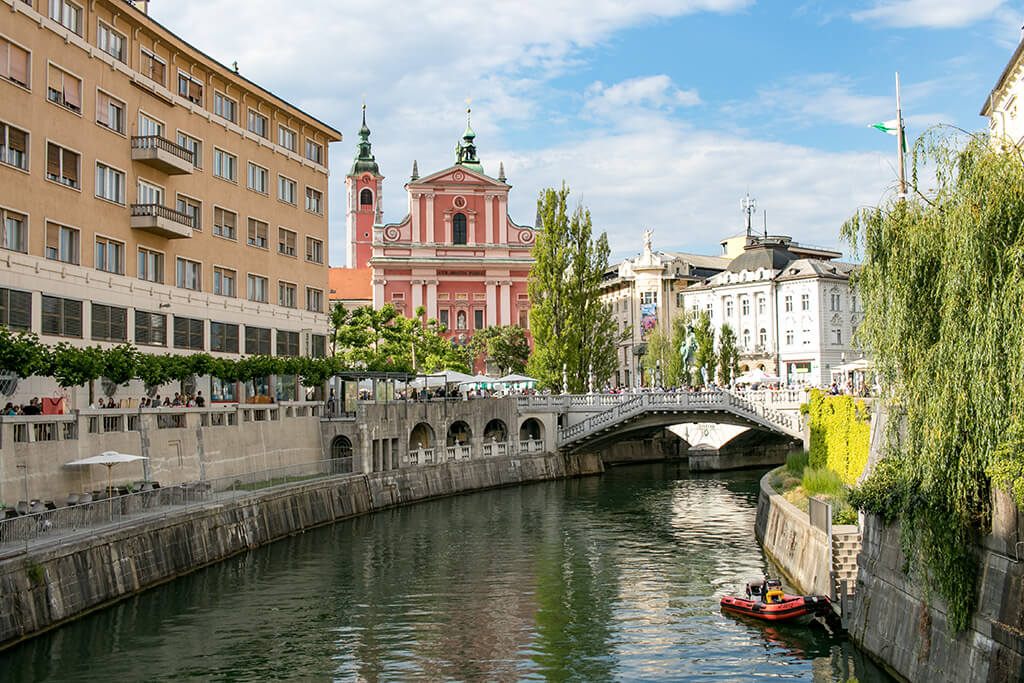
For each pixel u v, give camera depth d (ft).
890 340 75.36
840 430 151.53
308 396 219.41
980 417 65.31
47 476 122.31
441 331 321.11
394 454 214.90
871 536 93.50
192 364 161.68
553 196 280.72
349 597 120.16
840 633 100.63
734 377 334.65
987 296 64.69
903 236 74.33
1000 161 65.67
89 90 157.28
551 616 111.86
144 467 143.74
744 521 180.96
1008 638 65.67
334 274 496.64
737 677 88.48
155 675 89.10
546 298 280.72
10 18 139.33
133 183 168.35
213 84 193.47
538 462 255.50
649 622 108.68
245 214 201.87
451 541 159.53
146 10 191.83
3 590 89.10
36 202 144.36
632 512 194.08
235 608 112.78
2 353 116.88
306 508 168.66
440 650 98.84
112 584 107.24
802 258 385.09
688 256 456.04
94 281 156.97
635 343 412.36
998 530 67.72
